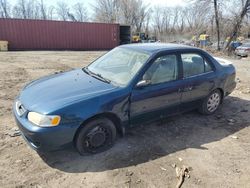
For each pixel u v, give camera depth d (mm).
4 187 3043
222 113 5562
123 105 3777
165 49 4410
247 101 6469
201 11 25266
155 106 4203
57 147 3334
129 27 26438
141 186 3154
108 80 4055
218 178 3367
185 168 3514
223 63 5652
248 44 22406
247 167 3627
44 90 3764
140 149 3953
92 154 3744
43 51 20750
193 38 32594
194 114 5406
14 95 6492
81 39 23562
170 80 4352
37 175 3277
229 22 24031
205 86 4941
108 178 3271
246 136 4547
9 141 4043
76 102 3389
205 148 4078
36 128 3184
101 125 3693
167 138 4344
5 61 13227
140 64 4078
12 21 20547
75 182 3180
